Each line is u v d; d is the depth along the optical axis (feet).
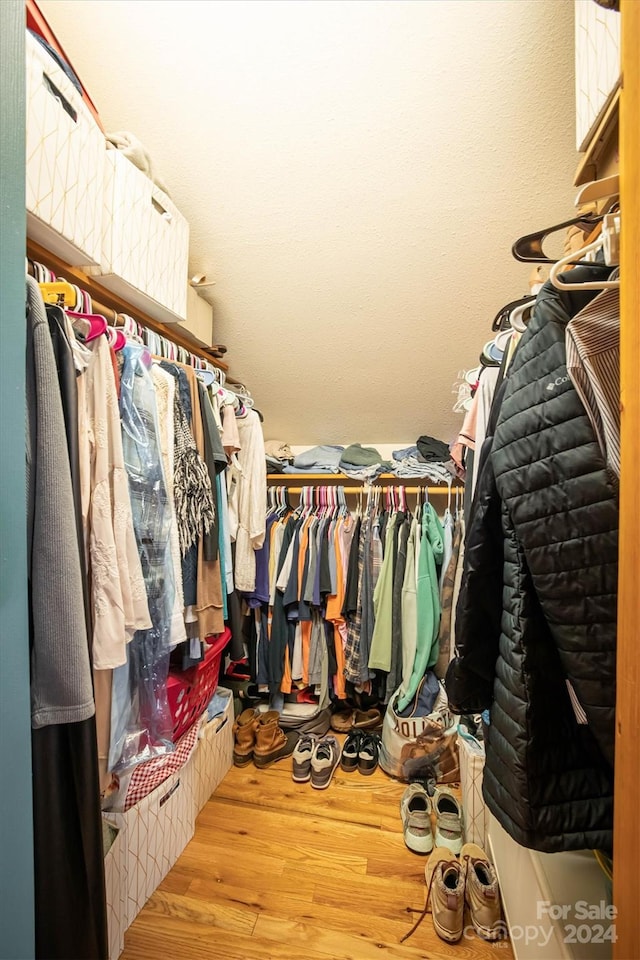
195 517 3.59
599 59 2.12
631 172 1.18
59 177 2.50
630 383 1.20
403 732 4.96
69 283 2.79
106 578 2.42
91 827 2.01
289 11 2.67
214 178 3.77
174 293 3.79
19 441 1.49
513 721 1.91
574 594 1.65
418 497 6.10
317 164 3.56
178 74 3.06
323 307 5.13
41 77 2.37
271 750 5.33
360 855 3.87
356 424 7.40
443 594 5.44
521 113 3.08
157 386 3.28
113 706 2.64
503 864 3.10
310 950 3.03
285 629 5.97
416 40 2.76
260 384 6.63
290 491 6.78
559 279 1.82
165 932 3.15
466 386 4.08
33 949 1.47
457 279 4.55
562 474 1.66
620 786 1.21
